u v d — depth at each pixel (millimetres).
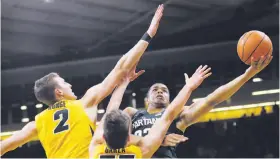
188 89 3482
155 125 3410
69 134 3314
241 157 16750
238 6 15445
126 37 17359
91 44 17781
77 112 3379
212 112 17516
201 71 3568
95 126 3410
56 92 3570
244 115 17000
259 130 16703
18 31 15750
